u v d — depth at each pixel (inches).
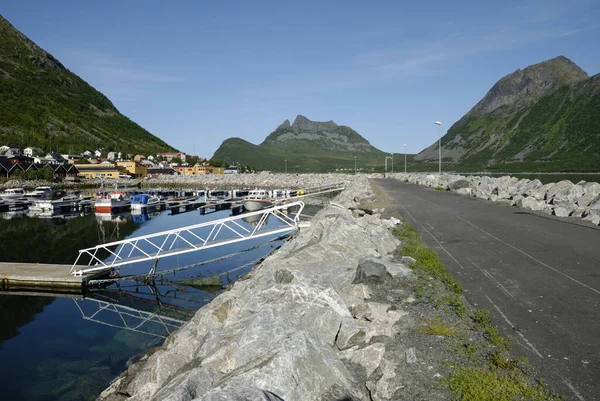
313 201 2694.4
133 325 684.7
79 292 869.2
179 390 244.4
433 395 256.1
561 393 251.4
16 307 780.0
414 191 1881.2
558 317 365.4
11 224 2071.9
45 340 624.7
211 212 2484.0
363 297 433.7
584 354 298.0
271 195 3036.4
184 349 405.7
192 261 1090.7
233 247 1251.8
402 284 475.8
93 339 625.6
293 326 303.0
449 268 538.9
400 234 777.6
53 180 4507.9
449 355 305.0
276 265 542.0
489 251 621.0
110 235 1705.2
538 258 567.2
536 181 1418.6
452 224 879.7
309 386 240.5
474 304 406.0
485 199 1396.4
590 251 592.7
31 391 468.8
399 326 358.9
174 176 5959.6
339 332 327.9
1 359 559.5
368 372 288.4
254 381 229.5
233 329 335.3
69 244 1509.6
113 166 5610.2
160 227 1902.1
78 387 473.4
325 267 530.3
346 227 658.8
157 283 914.1
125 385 408.2
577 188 1116.5
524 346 313.0
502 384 260.1
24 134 7017.7
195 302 797.2
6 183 3848.4
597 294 418.6
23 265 997.2
